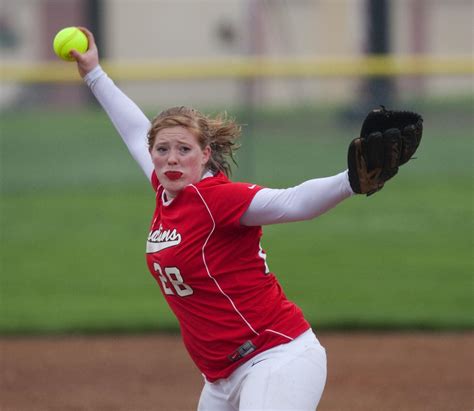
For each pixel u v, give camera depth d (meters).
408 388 22.31
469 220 43.59
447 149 55.38
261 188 12.40
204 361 13.26
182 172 12.63
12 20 96.31
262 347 12.79
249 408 12.41
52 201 49.19
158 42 95.38
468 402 21.14
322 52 85.44
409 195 49.28
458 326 28.36
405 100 56.03
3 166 54.81
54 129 61.97
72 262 37.34
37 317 29.62
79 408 20.92
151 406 21.06
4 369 24.47
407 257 37.22
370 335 27.83
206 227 12.48
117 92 15.54
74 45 15.43
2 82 69.62
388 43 66.62
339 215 45.53
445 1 87.25
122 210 46.88
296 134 54.47
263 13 81.81
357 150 11.52
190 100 73.31
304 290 32.50
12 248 39.75
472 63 48.53
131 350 26.41
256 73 49.34
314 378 12.68
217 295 12.74
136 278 34.94
